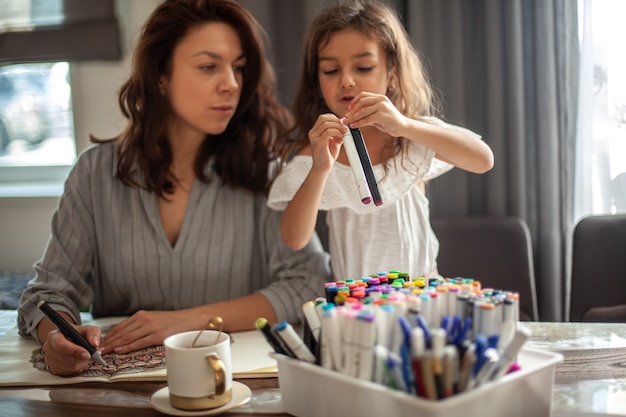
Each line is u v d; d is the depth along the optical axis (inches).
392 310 26.3
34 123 90.1
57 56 79.1
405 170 47.3
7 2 79.4
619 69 66.2
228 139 50.0
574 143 67.6
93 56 78.3
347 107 45.6
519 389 26.1
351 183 48.5
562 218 68.5
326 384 27.0
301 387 28.4
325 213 64.2
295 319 45.3
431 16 67.2
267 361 35.8
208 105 46.5
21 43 79.8
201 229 48.5
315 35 47.4
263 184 50.3
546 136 67.2
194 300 49.0
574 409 28.6
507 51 66.7
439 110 68.3
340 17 46.3
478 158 43.2
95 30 78.0
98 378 34.3
